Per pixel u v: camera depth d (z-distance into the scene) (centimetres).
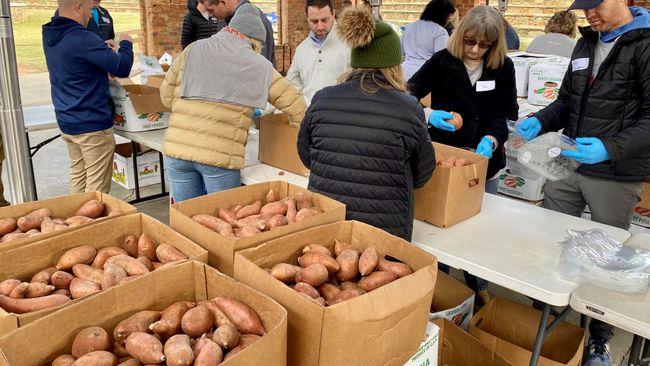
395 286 114
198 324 105
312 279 124
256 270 117
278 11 948
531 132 233
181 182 244
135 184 401
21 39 912
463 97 245
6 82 212
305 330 106
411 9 884
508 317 211
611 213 226
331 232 147
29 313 99
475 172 195
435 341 140
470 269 165
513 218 204
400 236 170
